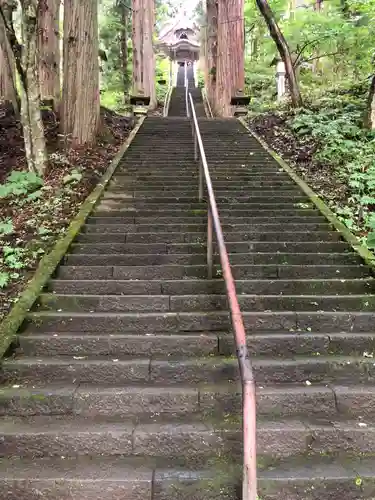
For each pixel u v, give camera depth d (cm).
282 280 429
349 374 329
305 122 962
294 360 334
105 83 2139
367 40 1315
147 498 241
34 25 676
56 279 443
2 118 945
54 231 550
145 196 649
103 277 450
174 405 299
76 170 704
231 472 250
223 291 422
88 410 298
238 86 1476
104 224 549
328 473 250
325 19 1295
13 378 325
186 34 4188
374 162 743
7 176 735
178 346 348
